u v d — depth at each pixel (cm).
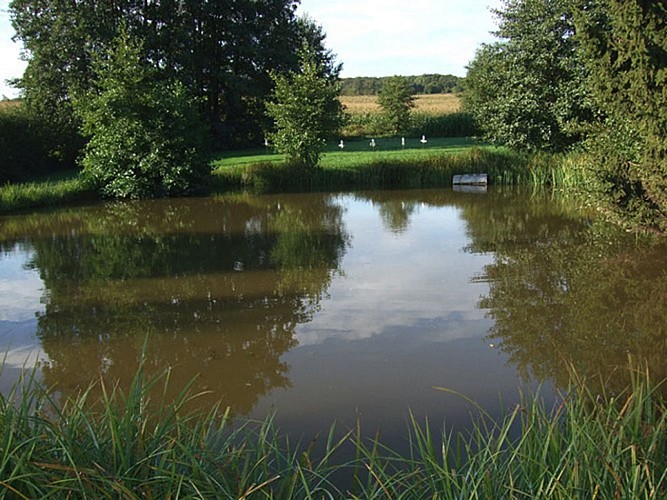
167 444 319
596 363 579
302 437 450
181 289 896
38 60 2945
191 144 2097
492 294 832
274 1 3653
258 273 988
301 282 925
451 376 563
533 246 1152
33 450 277
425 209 1716
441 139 3922
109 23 3061
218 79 3469
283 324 729
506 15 2100
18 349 661
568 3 1892
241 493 278
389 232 1366
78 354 643
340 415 489
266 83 3566
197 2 3309
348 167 2278
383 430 459
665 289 815
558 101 1997
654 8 876
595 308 749
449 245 1197
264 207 1819
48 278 980
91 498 259
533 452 303
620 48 923
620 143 1020
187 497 265
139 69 2061
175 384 561
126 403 332
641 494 262
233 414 493
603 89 972
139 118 2023
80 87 2814
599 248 1095
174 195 2092
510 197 1903
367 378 564
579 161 1684
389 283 910
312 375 575
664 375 544
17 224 1573
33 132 2594
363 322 730
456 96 7469
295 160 2248
